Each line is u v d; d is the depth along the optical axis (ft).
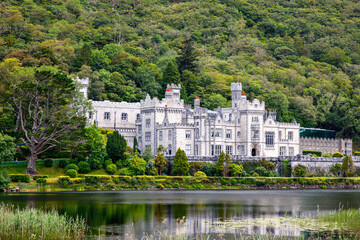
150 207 338.95
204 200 378.32
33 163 444.96
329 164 545.03
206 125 542.98
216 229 272.72
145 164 479.41
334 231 269.85
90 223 285.84
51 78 441.68
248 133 565.94
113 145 478.59
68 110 461.37
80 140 455.63
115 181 452.76
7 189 416.46
